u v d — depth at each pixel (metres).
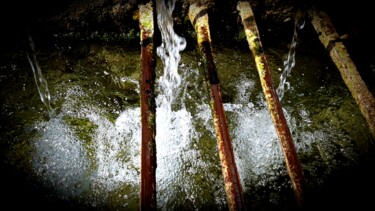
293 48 3.00
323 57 2.92
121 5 2.86
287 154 1.79
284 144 1.83
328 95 2.59
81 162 2.20
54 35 3.04
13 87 2.63
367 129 2.34
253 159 2.23
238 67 2.84
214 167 2.19
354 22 2.89
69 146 2.29
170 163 2.21
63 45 3.00
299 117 2.45
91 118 2.46
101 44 3.03
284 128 1.90
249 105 2.55
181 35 3.07
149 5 2.69
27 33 2.97
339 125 2.38
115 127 2.41
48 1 2.83
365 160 2.18
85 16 2.92
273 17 3.00
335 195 2.02
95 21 2.97
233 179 1.62
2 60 2.82
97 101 2.58
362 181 2.08
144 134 1.80
